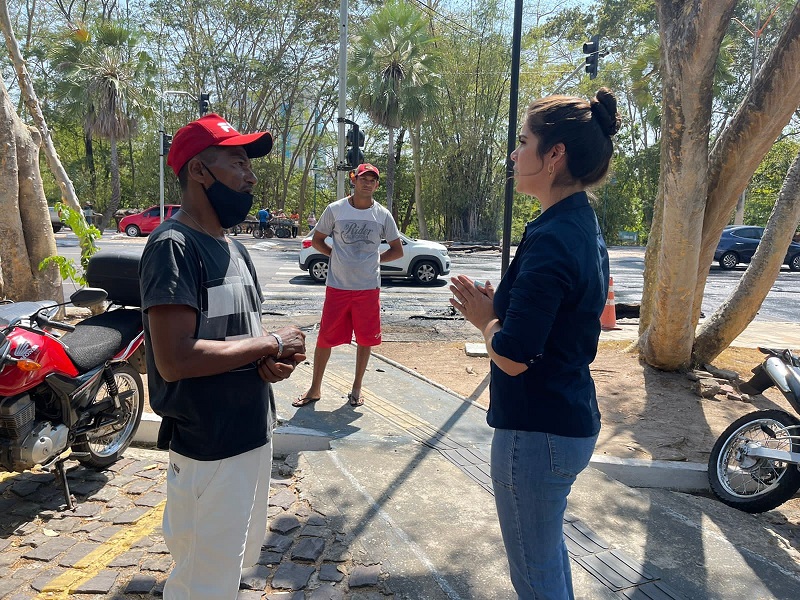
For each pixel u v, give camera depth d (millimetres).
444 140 32500
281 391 5441
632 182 38000
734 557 3207
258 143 2027
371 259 4836
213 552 1943
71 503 3531
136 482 3873
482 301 1993
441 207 33375
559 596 2027
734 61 28969
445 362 6977
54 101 36125
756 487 3953
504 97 31484
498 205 32938
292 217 32125
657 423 5109
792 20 5055
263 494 2195
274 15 35250
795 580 3029
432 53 27516
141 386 4312
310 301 11500
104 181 42000
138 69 31250
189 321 1783
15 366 3164
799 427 3836
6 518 3398
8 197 6754
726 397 5812
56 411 3535
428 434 4531
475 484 3795
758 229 20844
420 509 3484
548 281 1734
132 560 2979
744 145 5637
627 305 11234
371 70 27391
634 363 6789
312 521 3340
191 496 1932
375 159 39969
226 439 1915
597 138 1885
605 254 2000
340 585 2809
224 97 37031
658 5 5312
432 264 14734
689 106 5070
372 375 6051
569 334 1850
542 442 1894
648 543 3281
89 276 4262
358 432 4523
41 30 34531
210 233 1982
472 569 2941
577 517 3490
